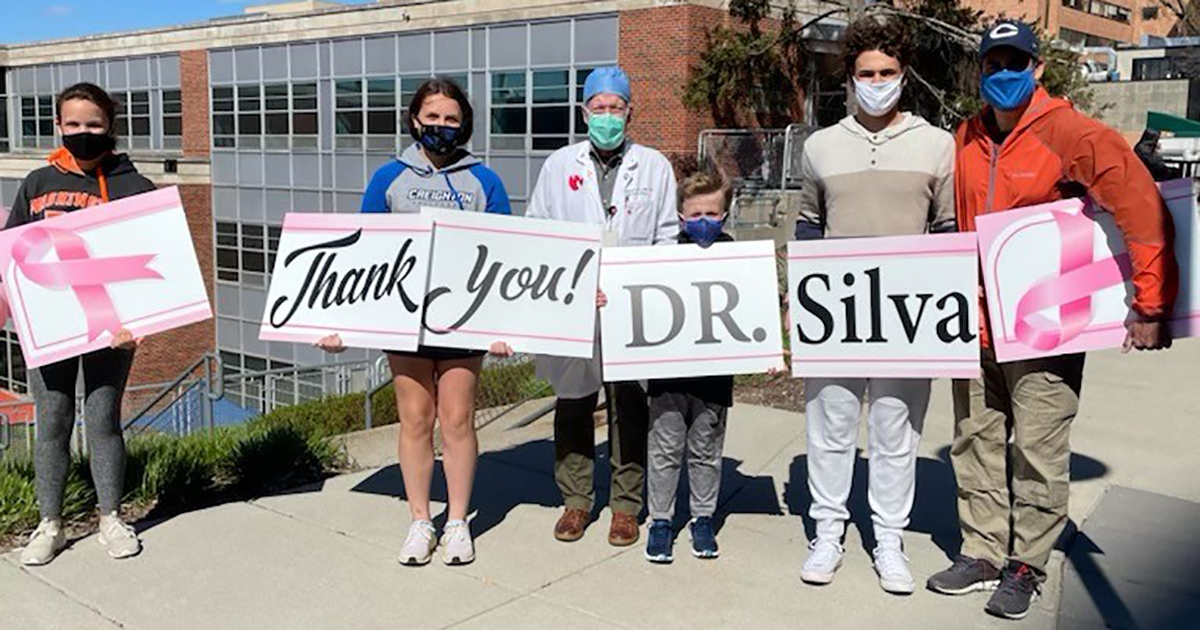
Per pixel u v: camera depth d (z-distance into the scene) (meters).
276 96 29.88
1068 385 4.04
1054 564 4.61
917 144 4.21
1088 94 17.33
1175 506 5.42
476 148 24.91
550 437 7.19
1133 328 3.85
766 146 21.48
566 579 4.47
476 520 5.22
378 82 27.00
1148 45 43.59
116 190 4.54
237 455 5.87
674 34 21.11
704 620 4.08
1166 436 6.87
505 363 10.12
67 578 4.40
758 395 8.30
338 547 4.80
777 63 18.84
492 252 4.48
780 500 5.61
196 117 32.50
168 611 4.12
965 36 17.11
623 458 4.82
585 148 4.78
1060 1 59.66
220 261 32.66
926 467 6.16
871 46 4.09
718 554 4.76
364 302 4.48
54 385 4.50
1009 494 4.46
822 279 4.28
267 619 4.06
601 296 4.54
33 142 39.09
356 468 6.31
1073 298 3.95
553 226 4.51
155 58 33.56
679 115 21.22
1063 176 3.95
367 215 4.50
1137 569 4.55
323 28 27.97
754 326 4.50
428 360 4.57
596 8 22.20
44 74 37.78
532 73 23.62
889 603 4.24
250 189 31.22
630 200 4.71
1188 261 3.86
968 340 4.12
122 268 4.45
